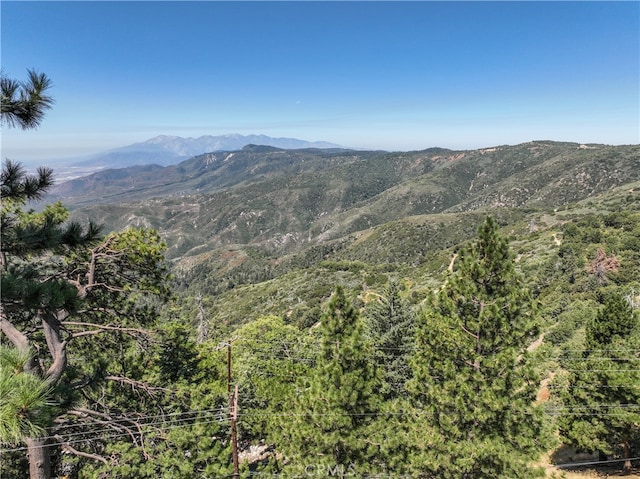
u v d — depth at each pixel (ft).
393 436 43.91
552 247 253.85
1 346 16.24
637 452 63.10
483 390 42.45
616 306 64.90
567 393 66.39
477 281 46.21
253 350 83.35
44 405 15.20
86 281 39.81
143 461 41.04
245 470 45.14
